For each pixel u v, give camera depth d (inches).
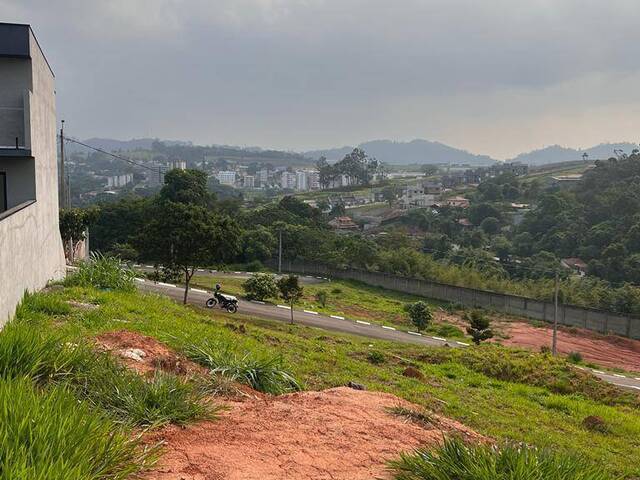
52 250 587.8
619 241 2338.8
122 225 2199.8
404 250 2320.4
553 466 181.3
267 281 1446.9
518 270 2271.2
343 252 2256.4
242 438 199.6
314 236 2346.2
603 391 692.7
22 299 398.3
